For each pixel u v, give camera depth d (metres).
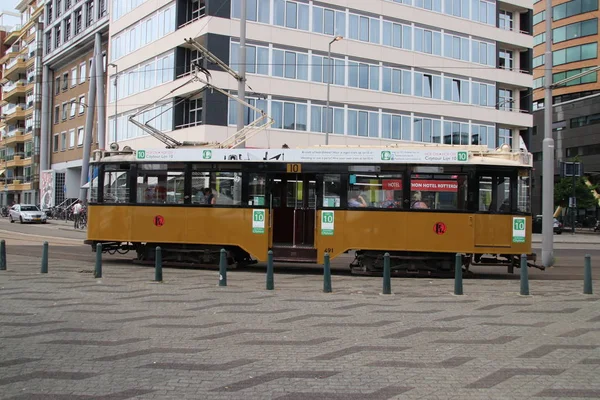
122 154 16.55
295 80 35.03
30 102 67.81
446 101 41.19
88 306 9.52
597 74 66.38
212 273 14.77
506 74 44.56
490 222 14.45
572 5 69.19
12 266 14.92
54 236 28.52
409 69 39.72
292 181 15.59
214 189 15.64
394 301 10.55
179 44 34.62
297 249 15.02
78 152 53.41
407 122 39.41
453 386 5.57
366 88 37.78
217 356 6.59
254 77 33.66
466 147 15.03
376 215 14.71
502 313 9.45
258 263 18.03
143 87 38.28
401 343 7.31
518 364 6.39
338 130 36.56
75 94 54.94
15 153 71.50
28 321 8.30
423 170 14.66
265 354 6.71
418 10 40.22
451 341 7.45
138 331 7.78
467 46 42.62
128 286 11.82
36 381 5.58
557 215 67.75
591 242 36.84
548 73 19.62
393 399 5.17
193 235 15.62
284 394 5.27
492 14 44.06
